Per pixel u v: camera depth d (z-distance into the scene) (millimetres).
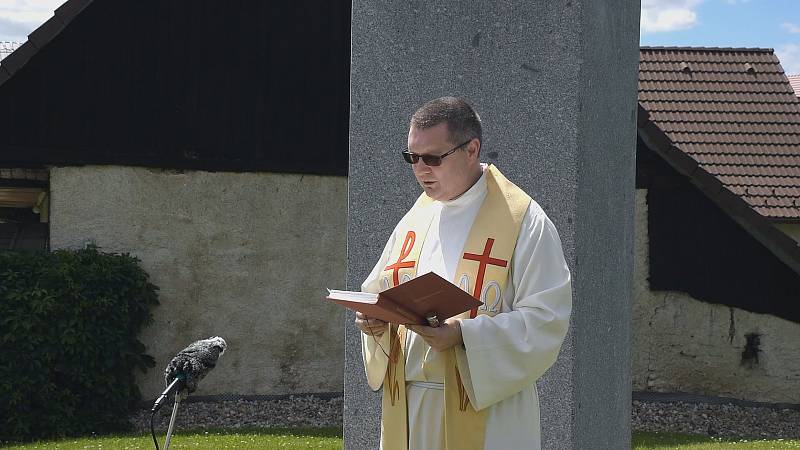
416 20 10195
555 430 9359
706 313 29562
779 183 34281
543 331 6883
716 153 34969
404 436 7441
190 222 26188
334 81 27203
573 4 9461
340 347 26812
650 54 38344
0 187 25938
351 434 10523
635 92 10820
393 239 8008
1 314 21594
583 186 9523
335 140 27031
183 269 26062
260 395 26375
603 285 9938
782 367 29297
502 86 9773
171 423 8133
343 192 27031
